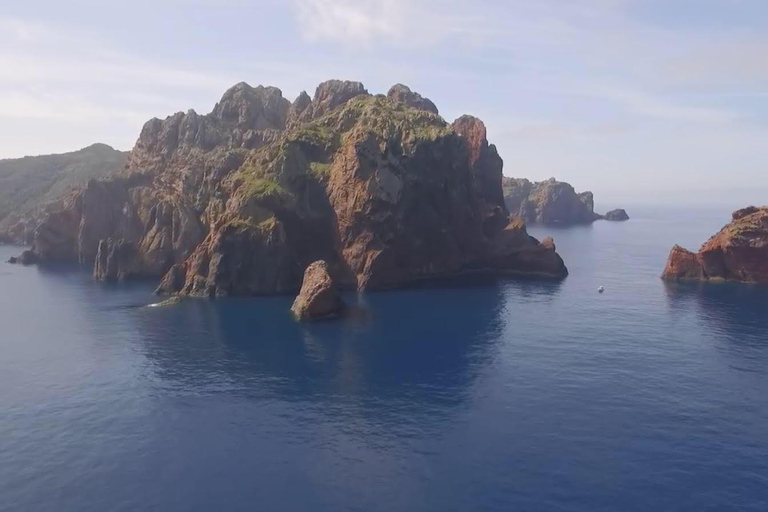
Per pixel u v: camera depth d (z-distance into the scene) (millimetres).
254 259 133125
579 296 128125
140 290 142125
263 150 160250
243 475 55438
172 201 166500
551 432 62562
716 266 144625
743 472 54406
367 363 84812
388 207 140250
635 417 65875
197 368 84000
